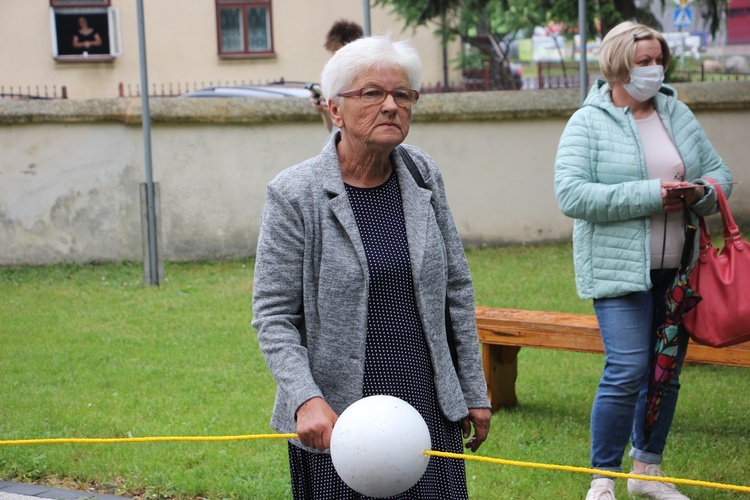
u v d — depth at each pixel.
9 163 11.42
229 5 22.61
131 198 11.55
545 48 26.58
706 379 6.55
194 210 11.62
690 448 5.21
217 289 9.83
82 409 6.07
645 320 4.27
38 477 5.06
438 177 3.20
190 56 22.61
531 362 7.05
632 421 4.31
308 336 2.99
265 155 11.65
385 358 2.97
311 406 2.83
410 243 3.02
